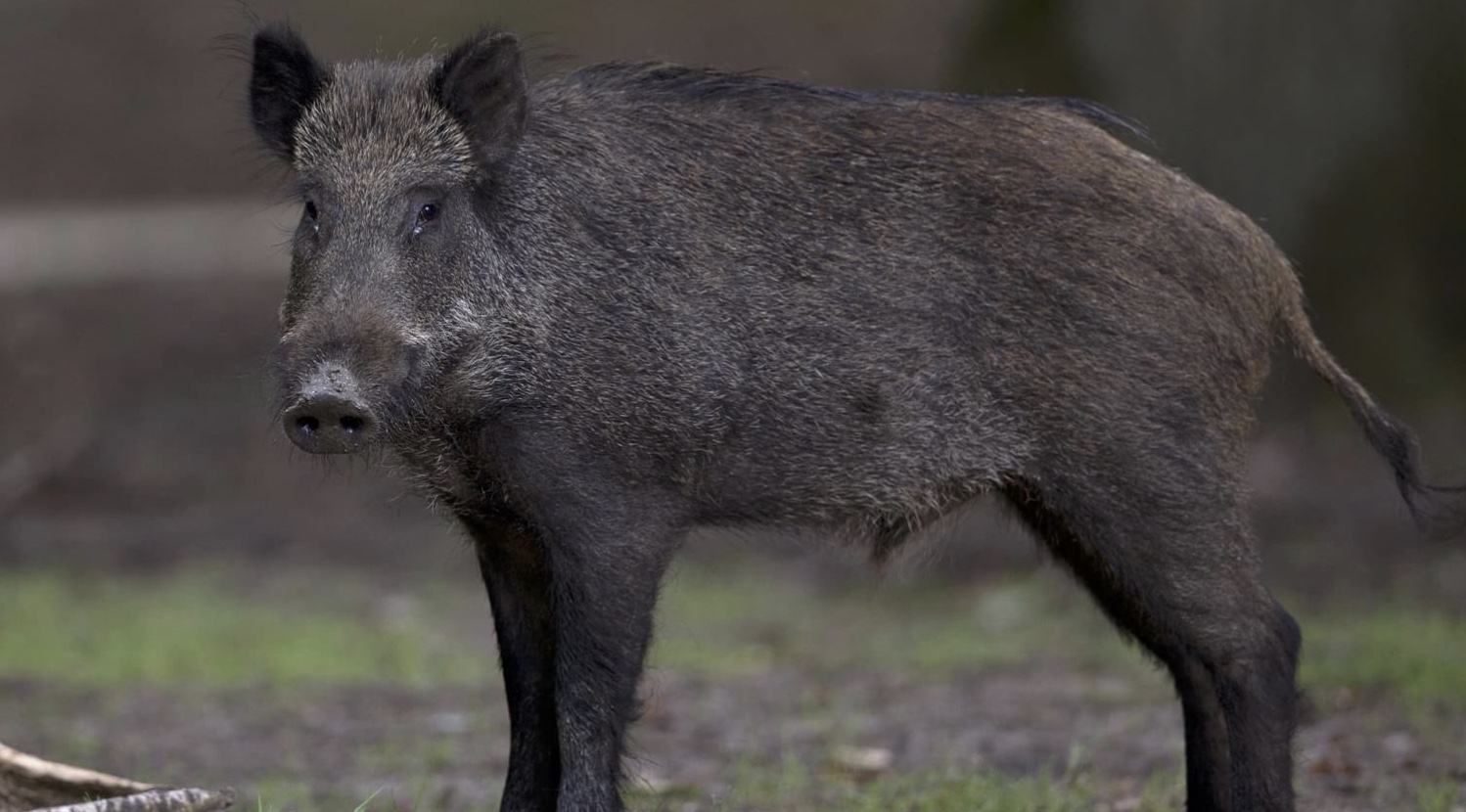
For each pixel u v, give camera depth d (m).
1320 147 23.11
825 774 12.85
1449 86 23.44
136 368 31.12
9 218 42.91
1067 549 10.41
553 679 10.02
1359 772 12.29
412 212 9.34
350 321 9.02
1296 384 23.89
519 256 9.53
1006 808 11.36
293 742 14.69
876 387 9.84
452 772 13.47
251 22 10.82
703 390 9.63
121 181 46.00
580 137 9.82
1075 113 10.58
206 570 23.55
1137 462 9.85
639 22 52.38
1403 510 21.14
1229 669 9.99
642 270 9.62
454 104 9.47
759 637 19.73
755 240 9.80
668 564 9.78
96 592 22.23
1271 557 20.61
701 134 9.96
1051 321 9.82
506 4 52.91
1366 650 16.19
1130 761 13.19
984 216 9.89
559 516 9.54
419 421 9.43
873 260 9.84
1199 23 23.05
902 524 10.18
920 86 47.53
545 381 9.50
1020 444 9.95
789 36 50.97
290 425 8.91
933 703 15.75
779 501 9.94
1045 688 16.42
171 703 16.33
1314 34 23.00
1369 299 23.77
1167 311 9.88
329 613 21.39
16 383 30.27
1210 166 23.25
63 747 14.34
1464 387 23.83
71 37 52.78
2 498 26.20
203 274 36.47
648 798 11.86
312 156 9.50
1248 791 9.91
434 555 24.27
